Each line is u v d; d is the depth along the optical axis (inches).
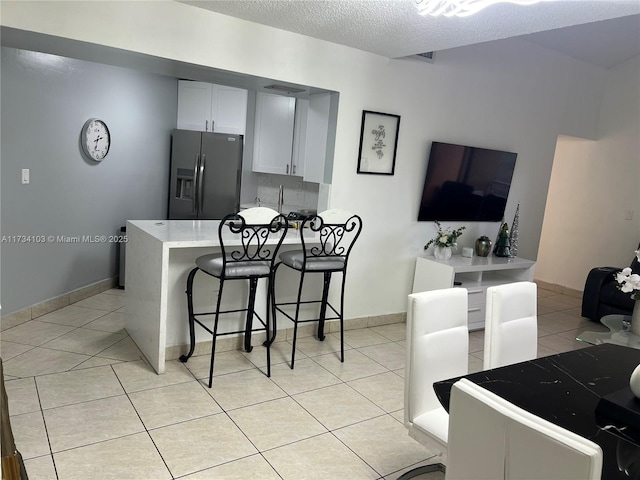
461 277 194.4
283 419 108.3
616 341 122.1
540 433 40.4
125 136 196.2
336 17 121.1
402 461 96.0
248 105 222.2
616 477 47.1
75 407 106.0
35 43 111.9
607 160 237.0
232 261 120.3
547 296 248.5
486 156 190.1
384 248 173.5
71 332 148.5
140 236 133.6
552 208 261.7
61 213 167.8
